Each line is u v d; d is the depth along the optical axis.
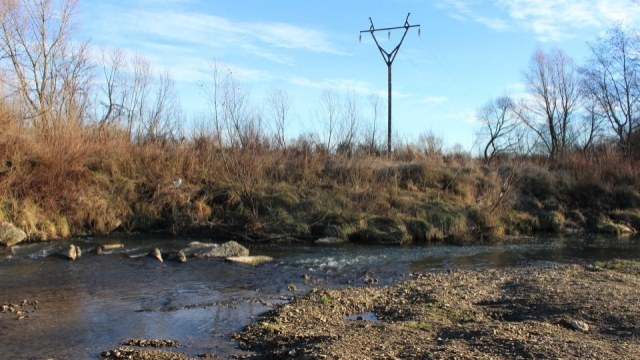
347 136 29.58
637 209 27.50
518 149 46.25
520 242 21.45
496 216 23.55
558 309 9.59
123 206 20.19
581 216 26.38
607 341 7.74
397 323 9.04
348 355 7.06
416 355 7.02
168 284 12.47
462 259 17.22
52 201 18.88
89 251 15.98
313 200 21.83
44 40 24.73
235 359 7.60
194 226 20.08
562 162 32.88
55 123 20.95
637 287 11.46
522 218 24.70
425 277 13.78
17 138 19.31
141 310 10.26
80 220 19.09
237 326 9.25
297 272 14.35
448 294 11.16
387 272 14.81
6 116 19.50
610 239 22.66
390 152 30.14
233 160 23.09
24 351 7.92
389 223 21.39
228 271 14.12
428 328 8.62
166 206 20.69
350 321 9.41
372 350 7.33
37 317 9.66
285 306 10.34
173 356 7.65
